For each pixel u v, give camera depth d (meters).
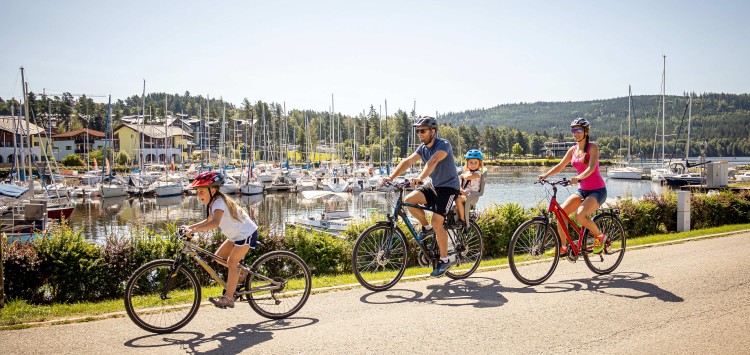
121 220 38.91
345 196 31.73
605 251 7.50
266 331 5.17
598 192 7.21
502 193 62.12
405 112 129.25
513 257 6.94
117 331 5.18
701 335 4.95
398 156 114.06
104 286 9.03
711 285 6.77
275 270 6.20
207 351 4.60
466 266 8.17
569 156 7.54
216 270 9.52
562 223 7.24
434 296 6.43
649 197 15.09
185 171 80.81
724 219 15.70
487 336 4.94
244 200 55.69
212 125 144.25
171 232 9.96
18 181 41.31
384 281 6.96
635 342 4.77
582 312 5.68
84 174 67.88
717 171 24.31
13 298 8.22
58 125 140.12
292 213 44.19
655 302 6.04
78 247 8.87
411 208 6.79
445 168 6.71
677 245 9.98
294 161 109.25
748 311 5.66
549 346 4.68
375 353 4.54
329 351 4.59
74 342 4.84
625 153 159.38
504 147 182.25
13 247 8.41
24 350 4.61
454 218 7.00
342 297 6.43
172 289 5.65
